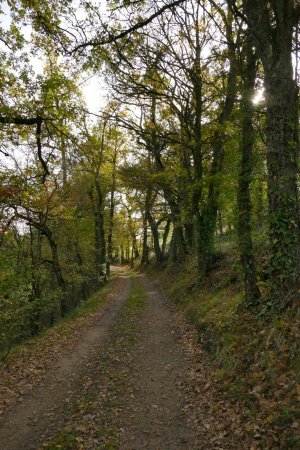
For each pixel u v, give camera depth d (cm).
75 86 1114
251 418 524
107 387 764
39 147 1266
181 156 2016
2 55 1012
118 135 2825
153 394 720
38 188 1479
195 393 698
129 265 5903
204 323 1084
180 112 1585
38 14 926
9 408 673
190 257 2480
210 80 1546
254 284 912
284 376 544
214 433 536
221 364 771
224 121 1341
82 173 2625
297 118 768
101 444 533
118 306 1906
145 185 2450
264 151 957
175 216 2505
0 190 1262
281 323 657
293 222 731
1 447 542
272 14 854
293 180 743
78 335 1271
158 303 1894
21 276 1287
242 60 1018
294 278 713
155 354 994
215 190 1569
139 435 561
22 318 1421
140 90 1467
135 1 886
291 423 456
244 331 796
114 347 1087
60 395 734
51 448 522
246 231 944
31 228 1878
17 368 897
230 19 1130
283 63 755
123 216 3806
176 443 530
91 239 3017
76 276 2262
